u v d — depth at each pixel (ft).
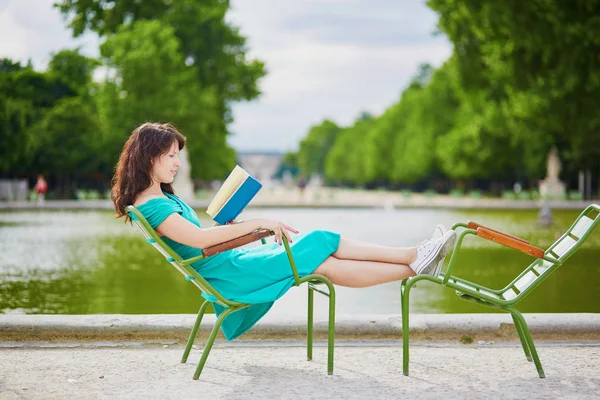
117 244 50.96
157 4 156.97
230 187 14.08
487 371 14.70
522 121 111.34
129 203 14.21
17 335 17.24
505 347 16.87
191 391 13.24
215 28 156.97
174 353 16.33
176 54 136.05
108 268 37.04
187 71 138.92
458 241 13.79
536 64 76.59
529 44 69.36
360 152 350.43
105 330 17.28
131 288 30.14
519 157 160.15
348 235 60.95
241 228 13.88
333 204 122.72
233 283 14.14
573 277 33.06
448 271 13.85
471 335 17.40
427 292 29.14
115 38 131.34
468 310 24.98
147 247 48.73
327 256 14.37
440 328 17.42
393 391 13.25
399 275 14.33
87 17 156.97
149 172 14.21
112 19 154.92
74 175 172.35
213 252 13.58
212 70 159.74
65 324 17.28
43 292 29.04
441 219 86.74
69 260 40.68
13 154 144.46
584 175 167.12
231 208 14.16
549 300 26.76
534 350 14.24
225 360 15.65
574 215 91.20
